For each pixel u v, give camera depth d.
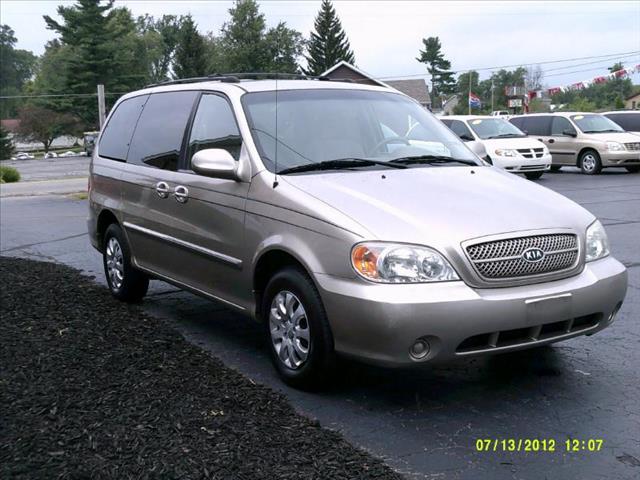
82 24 87.44
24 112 88.25
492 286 3.98
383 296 3.87
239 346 5.49
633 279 7.30
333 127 5.23
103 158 6.93
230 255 4.97
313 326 4.25
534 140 19.16
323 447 3.61
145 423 3.83
